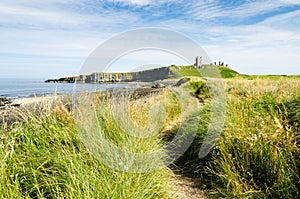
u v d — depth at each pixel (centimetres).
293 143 339
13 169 242
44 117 364
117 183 271
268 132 377
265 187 320
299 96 525
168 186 345
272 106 516
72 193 223
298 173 310
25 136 317
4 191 206
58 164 266
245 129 410
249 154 366
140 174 311
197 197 346
